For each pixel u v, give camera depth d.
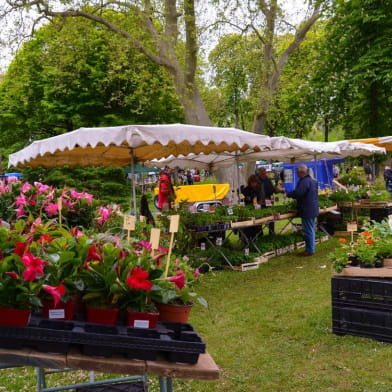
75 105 20.42
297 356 4.77
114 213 5.50
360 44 21.06
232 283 8.13
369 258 5.08
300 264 9.43
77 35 16.03
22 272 2.07
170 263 2.74
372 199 12.77
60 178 17.59
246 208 9.94
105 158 10.55
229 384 4.24
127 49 15.38
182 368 2.05
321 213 12.38
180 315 2.40
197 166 13.05
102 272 2.22
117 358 2.07
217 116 26.77
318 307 6.26
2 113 22.66
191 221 8.83
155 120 22.09
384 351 4.68
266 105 17.38
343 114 22.77
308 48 22.27
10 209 5.54
